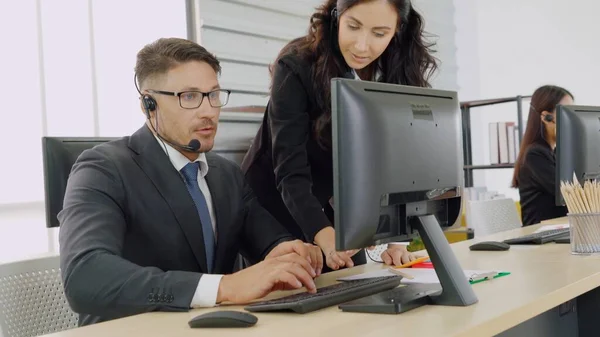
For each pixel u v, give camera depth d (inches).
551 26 196.7
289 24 153.7
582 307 85.7
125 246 64.5
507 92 204.1
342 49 76.3
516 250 84.7
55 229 140.3
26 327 63.2
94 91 141.7
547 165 132.0
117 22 143.0
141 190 64.7
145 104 67.7
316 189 84.3
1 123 135.5
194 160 69.4
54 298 66.2
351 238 51.5
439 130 58.9
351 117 51.3
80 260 56.0
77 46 139.7
